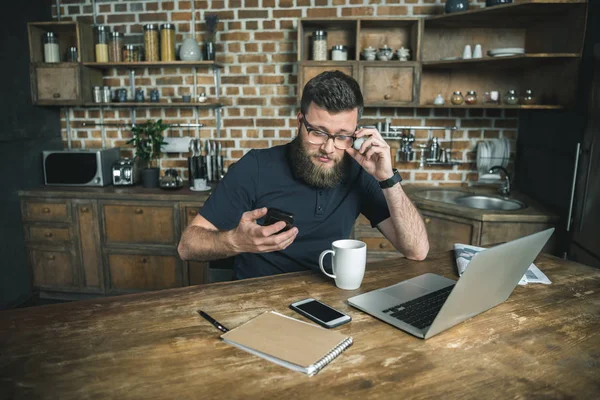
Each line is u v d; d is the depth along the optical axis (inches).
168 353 32.4
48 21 126.2
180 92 127.6
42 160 124.2
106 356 32.0
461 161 122.6
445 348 33.5
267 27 122.2
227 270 114.2
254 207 58.4
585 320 38.6
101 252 116.6
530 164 110.3
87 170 119.6
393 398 27.4
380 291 43.4
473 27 114.5
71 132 132.9
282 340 33.5
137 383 28.7
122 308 40.0
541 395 27.9
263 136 127.7
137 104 120.3
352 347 33.4
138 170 125.9
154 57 118.3
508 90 117.3
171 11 123.8
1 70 109.1
